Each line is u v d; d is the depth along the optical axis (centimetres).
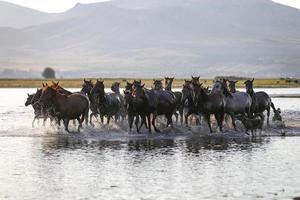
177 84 13738
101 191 1995
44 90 3566
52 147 3072
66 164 2514
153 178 2209
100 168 2419
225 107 3812
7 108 6300
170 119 3919
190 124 4159
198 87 3769
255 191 1994
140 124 4112
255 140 3453
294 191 1994
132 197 1911
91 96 3906
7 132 3728
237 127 4038
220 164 2520
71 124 4141
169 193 1964
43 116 4050
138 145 3180
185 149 3017
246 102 3938
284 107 6291
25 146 3106
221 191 1994
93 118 4584
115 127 3969
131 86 4044
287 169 2395
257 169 2394
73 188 2041
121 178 2211
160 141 3369
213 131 3856
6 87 14250
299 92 10300
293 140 3459
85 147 3080
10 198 1902
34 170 2370
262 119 3784
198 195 1938
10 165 2488
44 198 1903
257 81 16325
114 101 4006
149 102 3703
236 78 16725
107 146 3125
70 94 3875
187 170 2372
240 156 2764
